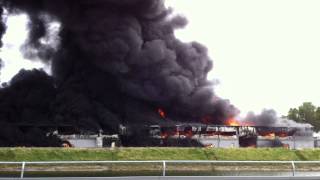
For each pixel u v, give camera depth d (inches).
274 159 1274.6
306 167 1115.9
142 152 1247.5
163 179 786.2
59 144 1646.2
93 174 988.6
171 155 1248.2
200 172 1037.8
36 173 992.9
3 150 1172.5
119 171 1026.7
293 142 1878.7
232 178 789.9
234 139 1808.6
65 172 1002.1
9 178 766.5
